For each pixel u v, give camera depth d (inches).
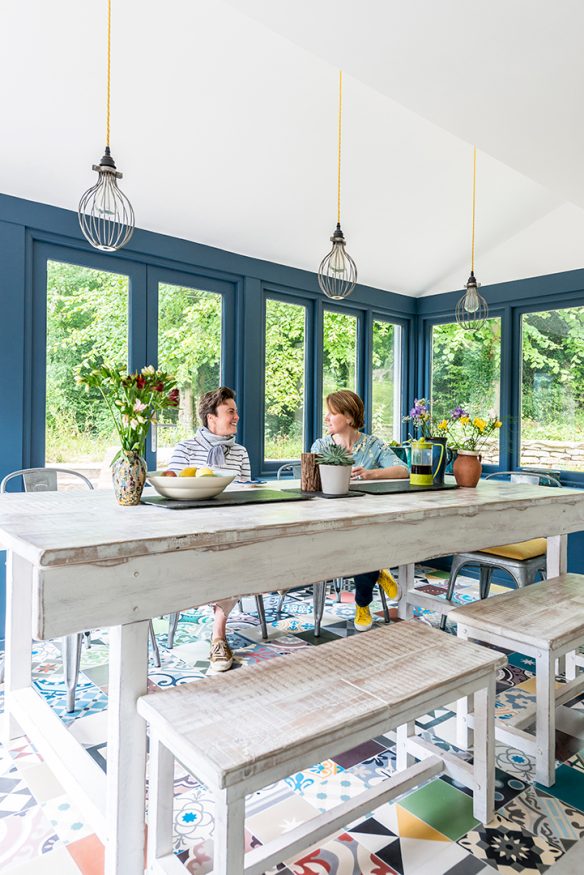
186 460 112.3
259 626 116.2
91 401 121.6
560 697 72.3
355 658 56.7
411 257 159.6
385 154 119.3
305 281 156.0
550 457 153.9
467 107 80.6
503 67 71.3
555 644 64.0
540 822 58.9
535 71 71.9
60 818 59.1
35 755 71.0
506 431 160.7
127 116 98.3
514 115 82.3
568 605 75.9
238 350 144.8
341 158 118.3
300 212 132.6
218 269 138.1
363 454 113.2
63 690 87.2
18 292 108.0
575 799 62.7
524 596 80.0
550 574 94.3
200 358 139.9
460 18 62.6
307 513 60.0
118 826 46.8
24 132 96.5
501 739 69.4
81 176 107.7
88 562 42.5
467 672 54.1
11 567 73.9
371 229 143.9
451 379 176.1
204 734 42.3
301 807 61.6
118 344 126.0
